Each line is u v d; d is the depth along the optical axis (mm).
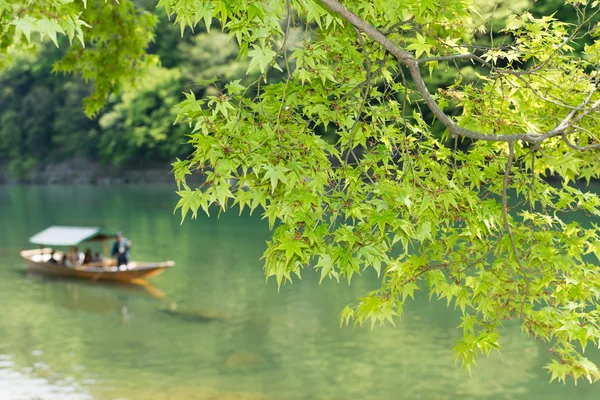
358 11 4625
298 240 4293
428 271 5535
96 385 15867
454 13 4844
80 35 3633
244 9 3941
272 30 4098
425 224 4887
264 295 24562
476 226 5191
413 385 15625
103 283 28219
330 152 4605
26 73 89938
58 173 86312
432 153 5270
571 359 5215
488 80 5594
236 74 68938
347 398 14961
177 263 31219
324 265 4391
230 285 26391
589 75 5633
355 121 4754
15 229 44312
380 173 5016
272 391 15391
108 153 80312
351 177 4797
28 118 88250
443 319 20453
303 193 4426
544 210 5492
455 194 4938
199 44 73312
